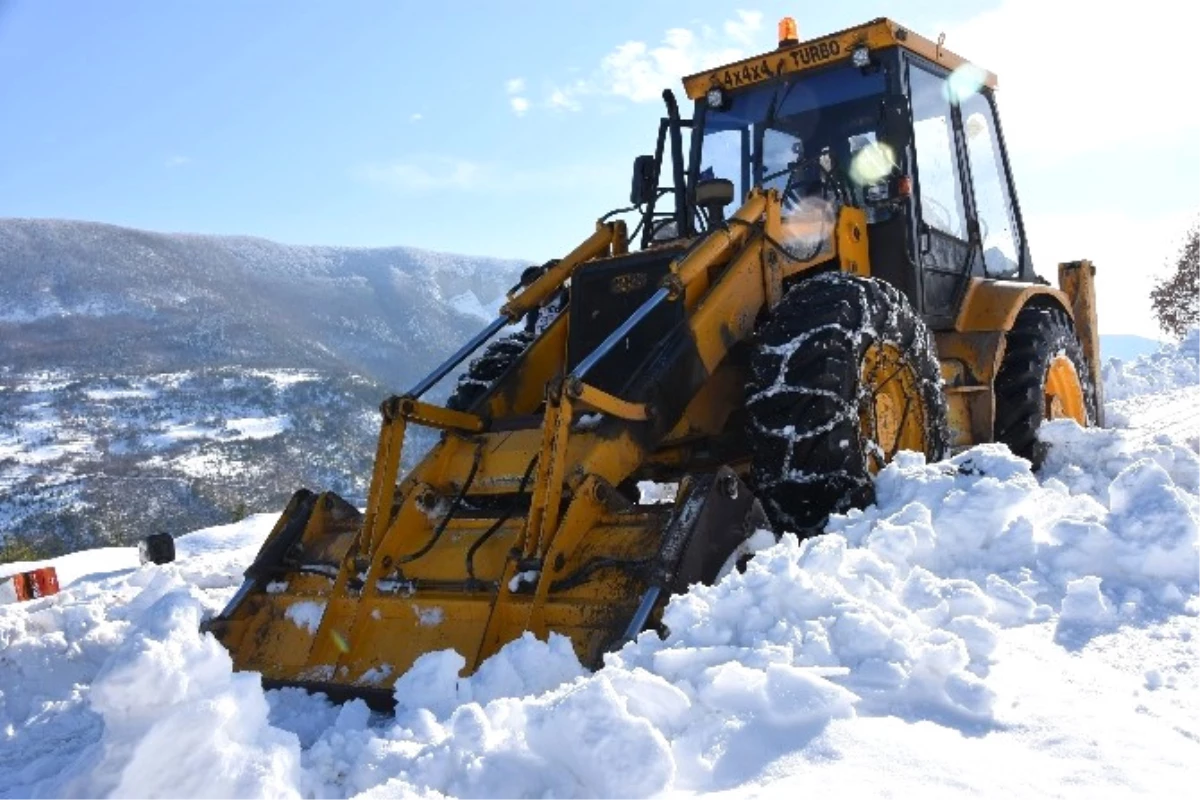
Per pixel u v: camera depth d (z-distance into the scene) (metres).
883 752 2.19
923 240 5.75
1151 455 4.92
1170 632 2.94
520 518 3.95
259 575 4.11
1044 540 3.65
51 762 3.00
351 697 3.51
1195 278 22.05
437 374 5.16
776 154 6.02
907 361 4.86
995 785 2.04
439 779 2.33
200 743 2.13
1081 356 6.96
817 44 5.89
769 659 2.66
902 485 4.16
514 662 3.08
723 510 3.54
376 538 3.97
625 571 3.50
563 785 2.22
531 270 5.86
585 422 4.08
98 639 4.25
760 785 2.13
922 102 6.05
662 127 6.09
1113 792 1.98
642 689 2.45
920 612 2.97
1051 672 2.66
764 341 4.45
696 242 4.82
